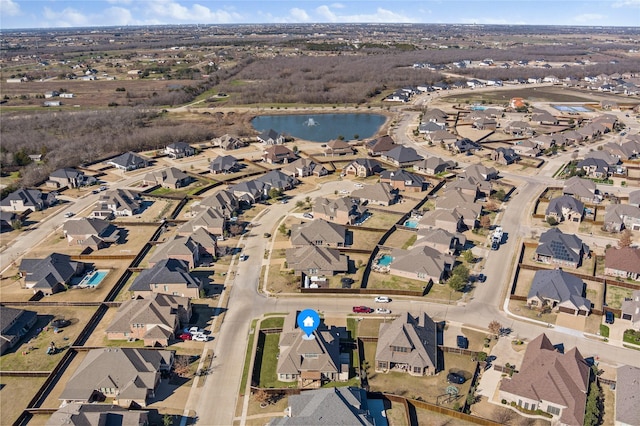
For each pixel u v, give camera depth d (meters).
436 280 104.69
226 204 140.12
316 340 79.31
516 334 87.44
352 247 120.38
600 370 78.12
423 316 87.88
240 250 120.06
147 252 119.88
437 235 116.06
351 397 68.44
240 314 94.50
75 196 158.25
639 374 73.06
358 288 102.00
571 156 196.88
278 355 83.56
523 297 97.62
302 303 98.00
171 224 135.88
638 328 87.50
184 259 110.94
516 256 115.94
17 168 184.50
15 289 104.69
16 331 87.88
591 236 125.62
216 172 179.25
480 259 114.62
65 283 104.75
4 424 69.06
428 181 169.62
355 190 154.00
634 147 195.75
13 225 134.38
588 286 103.00
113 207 142.62
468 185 151.62
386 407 71.56
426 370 78.19
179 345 85.50
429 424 68.56
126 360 76.31
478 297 99.31
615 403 70.88
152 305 88.44
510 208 144.50
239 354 83.38
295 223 135.00
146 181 167.50
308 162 177.12
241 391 75.00
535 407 70.44
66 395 72.69
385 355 79.38
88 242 121.69
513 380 73.19
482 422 68.00
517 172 177.62
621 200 148.50
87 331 90.25
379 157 198.50
